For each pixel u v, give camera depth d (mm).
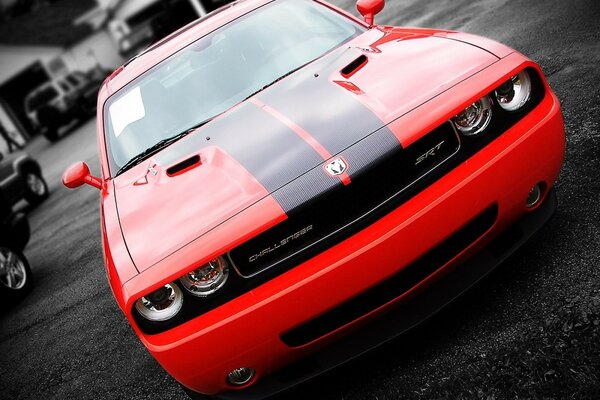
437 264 2127
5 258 5215
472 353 2195
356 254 1935
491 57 2248
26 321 4676
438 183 2023
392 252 1958
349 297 1966
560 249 2496
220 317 1939
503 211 2131
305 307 1942
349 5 11758
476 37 2504
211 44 3254
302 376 2172
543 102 2207
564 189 2855
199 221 2053
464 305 2449
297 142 2178
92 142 13891
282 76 2846
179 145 2658
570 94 3754
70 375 3480
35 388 3523
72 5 28375
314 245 1959
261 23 3293
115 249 2156
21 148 23281
